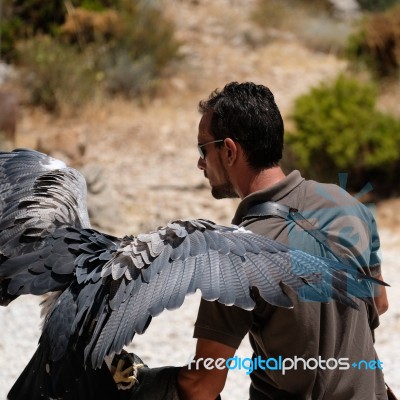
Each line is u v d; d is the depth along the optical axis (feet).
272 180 14.85
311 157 53.57
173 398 14.17
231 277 11.98
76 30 72.54
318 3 93.61
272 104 14.87
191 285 11.91
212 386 13.97
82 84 66.64
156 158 58.08
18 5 73.61
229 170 14.94
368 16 80.18
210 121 14.96
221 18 86.58
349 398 14.56
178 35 81.66
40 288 13.28
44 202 15.20
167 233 12.61
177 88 70.64
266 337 14.24
